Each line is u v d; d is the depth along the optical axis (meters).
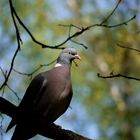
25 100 9.60
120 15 17.34
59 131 8.16
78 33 7.97
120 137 17.03
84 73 17.47
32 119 8.27
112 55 17.75
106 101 17.58
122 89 17.67
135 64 17.62
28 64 16.83
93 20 18.11
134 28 17.34
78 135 8.17
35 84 9.60
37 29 17.25
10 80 16.45
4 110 7.71
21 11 17.48
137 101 17.61
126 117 17.25
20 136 8.71
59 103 9.51
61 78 9.62
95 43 17.91
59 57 10.02
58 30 17.27
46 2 17.66
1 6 17.08
